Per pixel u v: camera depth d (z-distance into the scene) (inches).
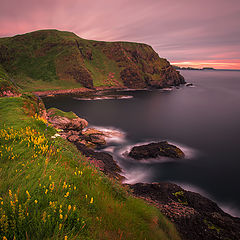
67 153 319.0
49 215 107.2
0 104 662.5
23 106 711.1
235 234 417.7
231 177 988.6
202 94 5073.8
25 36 7126.0
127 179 871.7
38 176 165.0
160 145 1258.0
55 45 6978.4
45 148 254.5
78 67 6215.6
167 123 2257.6
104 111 2970.0
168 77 7465.6
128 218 187.8
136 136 1702.8
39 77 5940.0
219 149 1421.0
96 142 1359.5
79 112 2871.6
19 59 6338.6
